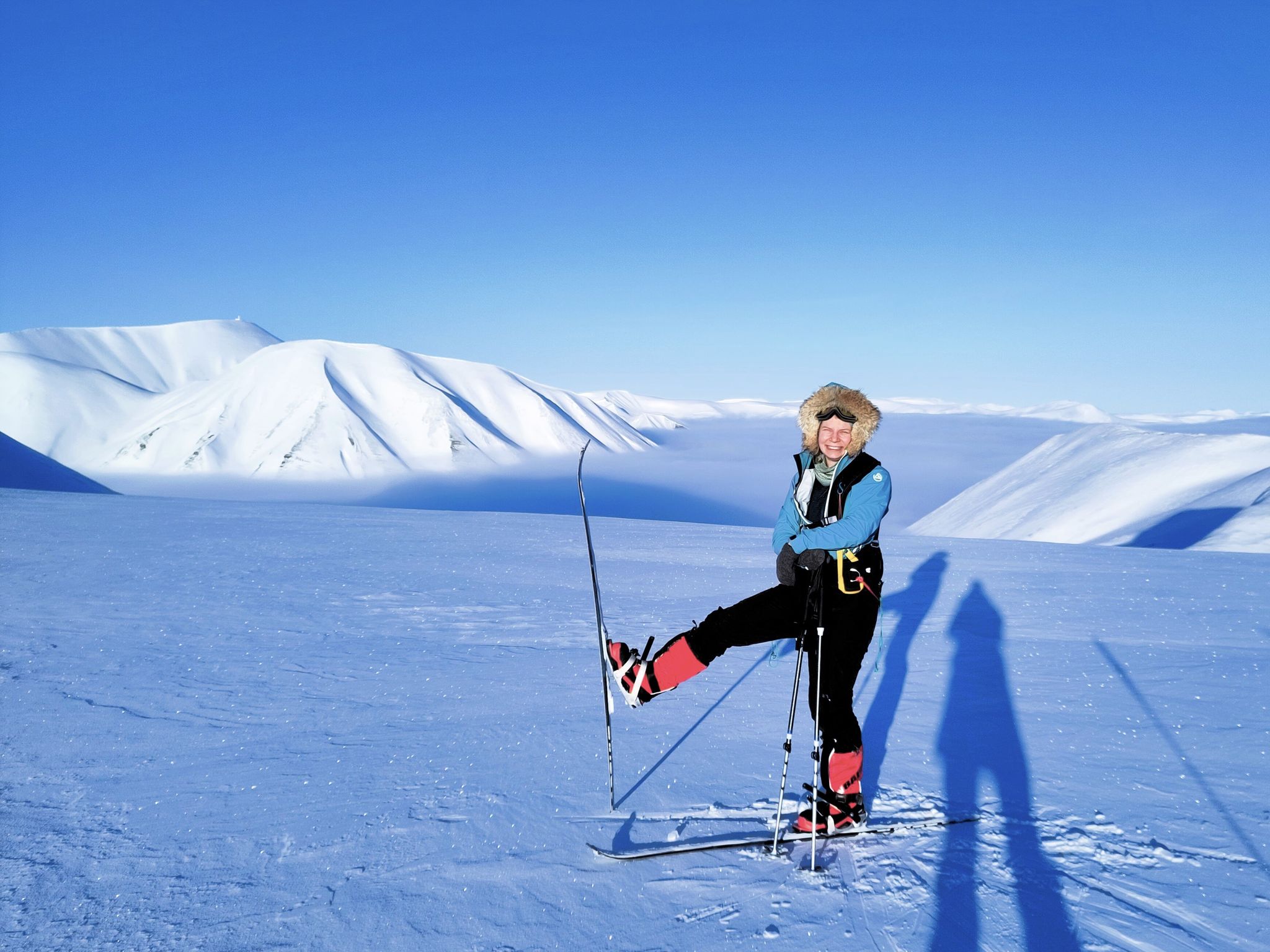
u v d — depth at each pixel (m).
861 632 2.51
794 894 2.14
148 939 1.96
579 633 5.75
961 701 3.93
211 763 3.23
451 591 7.48
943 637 5.41
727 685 4.35
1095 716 3.65
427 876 2.27
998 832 2.49
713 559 9.80
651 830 2.56
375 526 13.43
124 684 4.43
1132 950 1.85
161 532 12.02
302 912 2.09
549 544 11.20
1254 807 2.63
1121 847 2.36
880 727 3.54
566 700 4.09
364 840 2.51
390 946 1.92
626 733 3.54
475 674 4.64
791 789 2.88
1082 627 5.74
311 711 3.94
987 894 2.11
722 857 2.37
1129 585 7.67
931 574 8.47
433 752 3.32
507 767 3.13
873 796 2.79
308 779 3.04
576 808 2.73
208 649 5.28
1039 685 4.20
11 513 14.60
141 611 6.52
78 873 2.32
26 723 3.77
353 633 5.75
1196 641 5.27
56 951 1.91
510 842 2.48
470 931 1.98
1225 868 2.23
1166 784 2.84
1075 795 2.75
